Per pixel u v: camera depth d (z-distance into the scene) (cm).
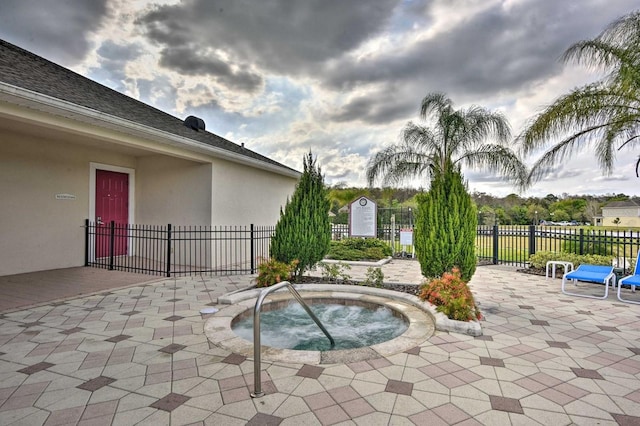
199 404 238
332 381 273
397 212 1340
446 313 420
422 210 564
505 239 1141
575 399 247
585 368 300
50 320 424
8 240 684
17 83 476
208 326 401
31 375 279
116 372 286
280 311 524
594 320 443
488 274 811
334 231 1446
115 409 231
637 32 647
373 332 454
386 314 505
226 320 425
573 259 794
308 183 684
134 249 939
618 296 554
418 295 526
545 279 745
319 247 679
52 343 350
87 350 332
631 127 707
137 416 223
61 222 772
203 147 777
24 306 484
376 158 1226
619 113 701
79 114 541
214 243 852
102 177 865
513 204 1969
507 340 368
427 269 550
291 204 680
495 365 304
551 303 534
